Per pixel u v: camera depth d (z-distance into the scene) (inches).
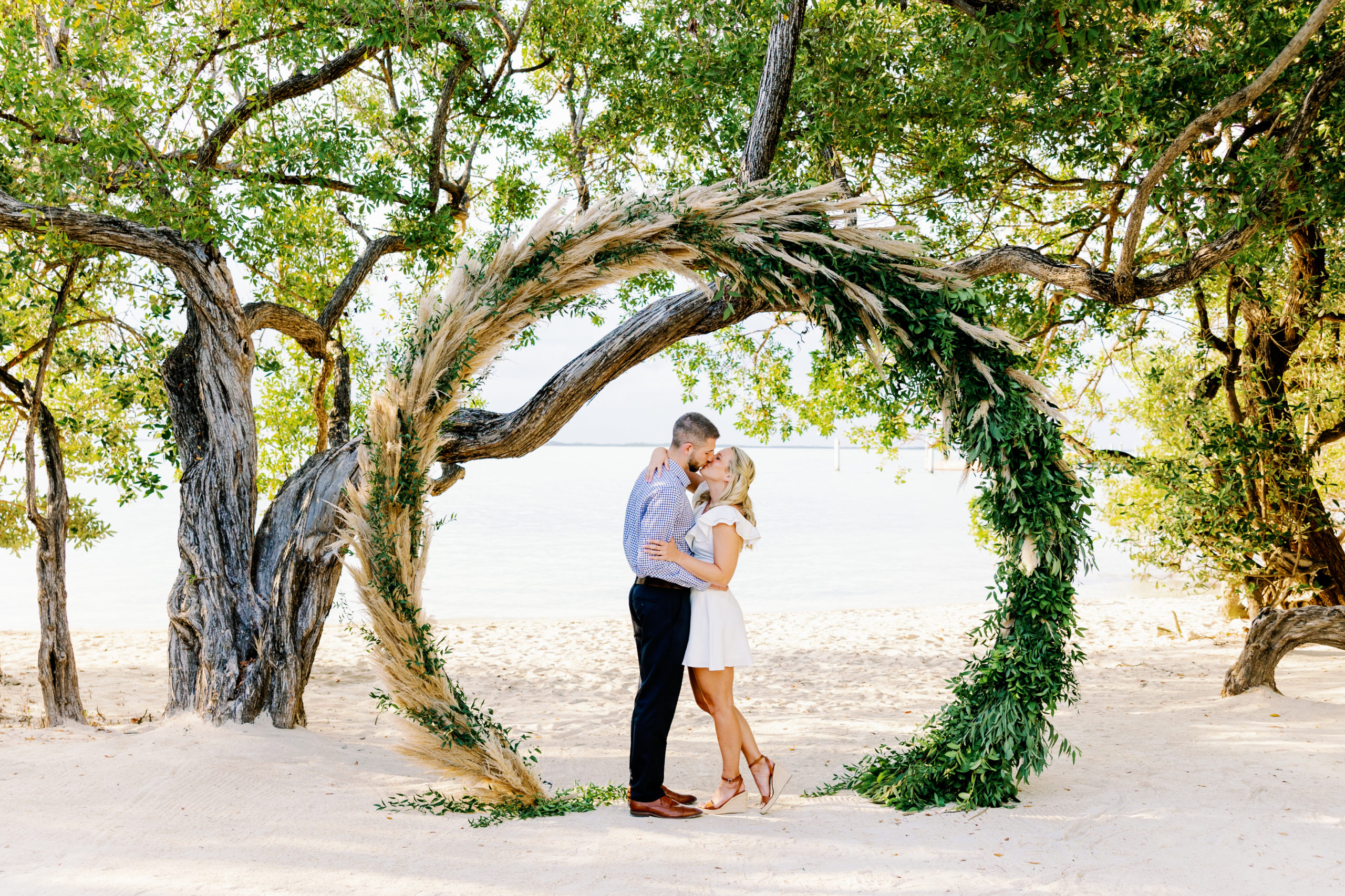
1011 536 174.6
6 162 245.1
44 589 258.4
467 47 321.7
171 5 260.2
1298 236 316.5
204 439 261.3
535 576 780.0
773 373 446.0
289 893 124.6
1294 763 193.6
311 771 203.8
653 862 136.0
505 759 165.5
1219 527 345.4
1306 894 122.8
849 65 297.1
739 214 180.2
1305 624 273.1
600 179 386.0
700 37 327.0
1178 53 274.2
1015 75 247.4
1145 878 128.6
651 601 161.5
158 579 753.0
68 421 321.4
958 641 458.6
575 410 249.6
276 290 352.5
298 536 251.4
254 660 245.0
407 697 167.0
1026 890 124.6
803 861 136.3
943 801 167.9
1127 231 223.8
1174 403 364.8
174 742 217.5
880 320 174.4
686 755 240.8
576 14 353.1
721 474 167.0
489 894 123.7
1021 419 169.8
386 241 318.0
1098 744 223.3
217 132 274.8
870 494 2185.0
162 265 250.4
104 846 145.6
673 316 245.9
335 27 270.5
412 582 170.6
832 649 442.9
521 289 177.0
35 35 235.1
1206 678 329.4
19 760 197.6
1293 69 250.7
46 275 303.6
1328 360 349.7
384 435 169.9
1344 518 378.9
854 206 184.2
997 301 346.0
